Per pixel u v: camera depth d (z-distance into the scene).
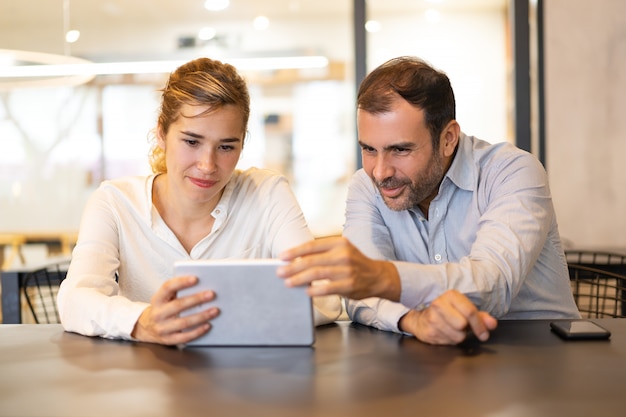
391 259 1.67
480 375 1.03
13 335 1.35
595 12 3.84
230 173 1.52
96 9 4.51
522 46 3.76
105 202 1.64
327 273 1.16
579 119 3.87
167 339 1.22
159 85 4.54
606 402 0.90
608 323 1.38
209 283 1.20
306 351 1.19
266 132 4.67
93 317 1.31
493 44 4.39
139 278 1.66
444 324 1.20
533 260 1.43
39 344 1.27
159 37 4.55
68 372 1.08
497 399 0.92
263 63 4.62
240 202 1.71
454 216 1.64
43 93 4.45
